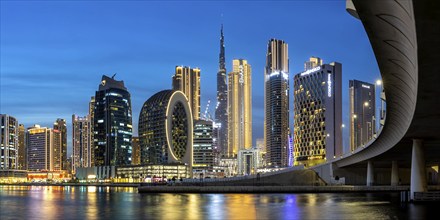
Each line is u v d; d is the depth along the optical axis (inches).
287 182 6707.7
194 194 5644.7
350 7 1476.4
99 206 3777.1
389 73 1909.4
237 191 5989.2
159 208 3383.4
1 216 2957.7
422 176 3435.0
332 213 2787.9
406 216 2508.6
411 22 1217.4
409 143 3811.5
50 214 3056.1
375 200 4060.0
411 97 2167.8
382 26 1386.6
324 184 6860.2
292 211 2972.4
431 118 2479.1
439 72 1590.8
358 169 7194.9
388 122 3206.2
